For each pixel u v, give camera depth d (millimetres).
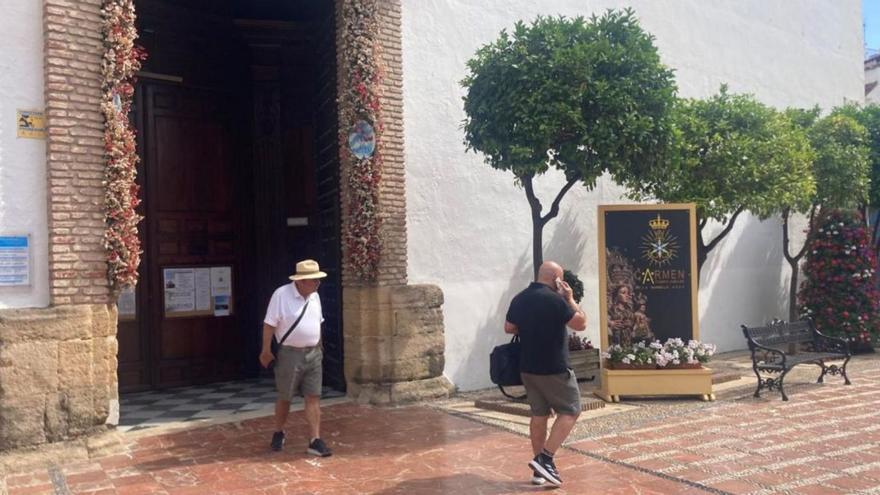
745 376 10016
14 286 6027
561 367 5328
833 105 15438
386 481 5457
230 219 10484
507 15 9750
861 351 12219
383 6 8422
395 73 8516
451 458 6070
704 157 9164
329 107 9289
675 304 8586
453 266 9094
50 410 6035
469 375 9148
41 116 6199
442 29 9102
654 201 11398
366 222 8219
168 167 9883
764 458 5926
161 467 5902
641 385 8305
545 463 5297
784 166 9352
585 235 10578
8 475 5711
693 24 12398
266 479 5547
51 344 6051
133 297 9445
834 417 7367
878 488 5137
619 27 7938
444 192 9047
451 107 9156
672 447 6297
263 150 10781
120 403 8680
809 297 12391
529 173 7664
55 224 6113
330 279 9375
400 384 8336
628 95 7406
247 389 9641
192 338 9984
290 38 10844
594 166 7469
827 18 15469
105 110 6391
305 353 6223
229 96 10586
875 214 16375
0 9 6062
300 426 7320
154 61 9703
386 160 8398
